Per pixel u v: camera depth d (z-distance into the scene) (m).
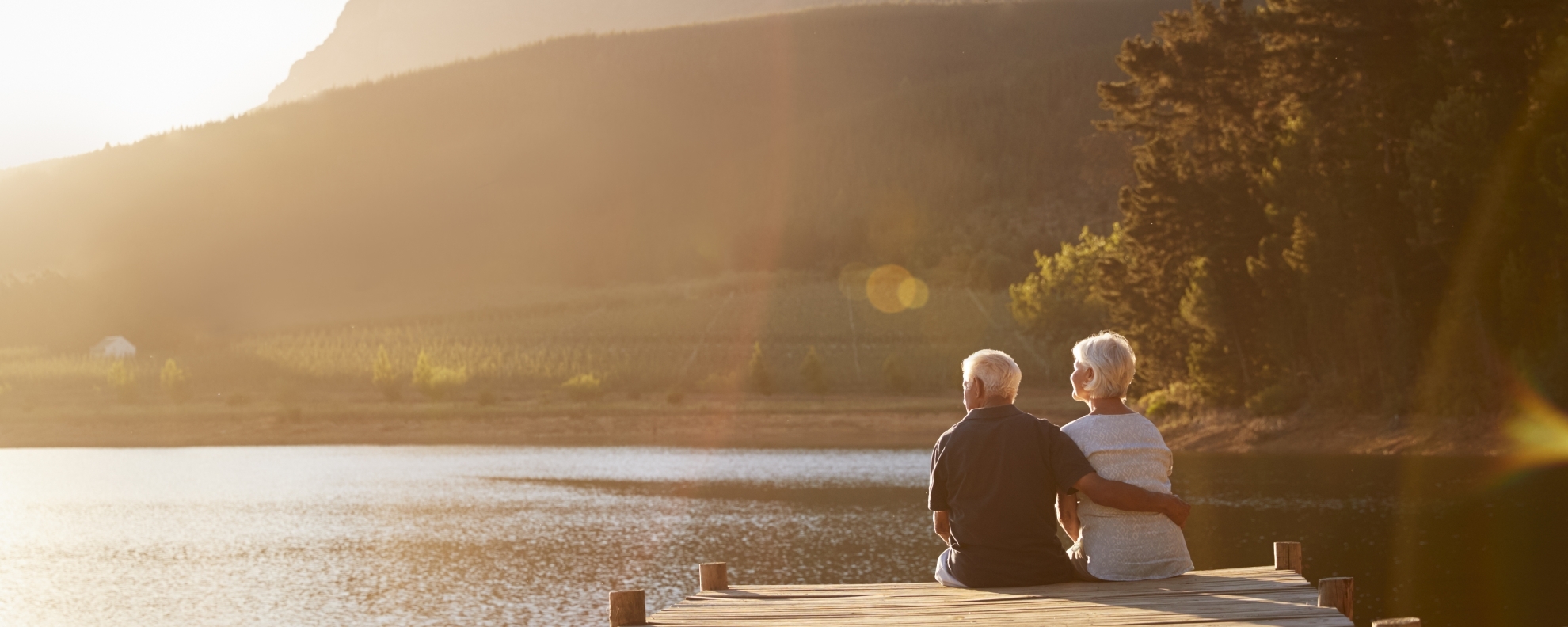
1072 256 111.94
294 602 23.92
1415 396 51.03
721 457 69.25
